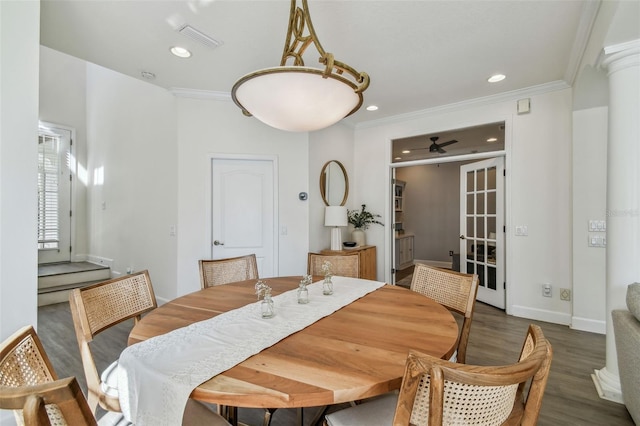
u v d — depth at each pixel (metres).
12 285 1.53
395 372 0.92
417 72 2.87
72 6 1.92
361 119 4.32
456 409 0.77
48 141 5.08
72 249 5.28
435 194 7.00
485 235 3.90
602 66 2.04
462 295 1.72
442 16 2.04
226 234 3.59
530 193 3.33
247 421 1.79
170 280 3.55
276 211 3.69
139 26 2.15
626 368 1.66
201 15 2.03
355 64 2.70
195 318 1.41
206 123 3.49
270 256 3.69
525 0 1.89
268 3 1.91
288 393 0.82
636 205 1.88
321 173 4.05
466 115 3.70
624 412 1.81
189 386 0.86
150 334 1.22
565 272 3.16
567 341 2.76
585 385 2.09
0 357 0.77
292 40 2.29
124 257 4.45
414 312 1.50
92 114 5.28
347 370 0.93
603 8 1.86
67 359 2.48
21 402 0.57
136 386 0.95
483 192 3.96
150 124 3.90
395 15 2.02
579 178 3.02
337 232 3.93
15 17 1.54
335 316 1.44
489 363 2.40
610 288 1.98
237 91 1.51
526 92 3.28
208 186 3.49
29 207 1.58
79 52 2.51
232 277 2.37
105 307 1.45
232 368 0.95
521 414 1.01
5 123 1.51
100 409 1.79
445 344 1.12
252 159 3.64
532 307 3.34
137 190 4.17
